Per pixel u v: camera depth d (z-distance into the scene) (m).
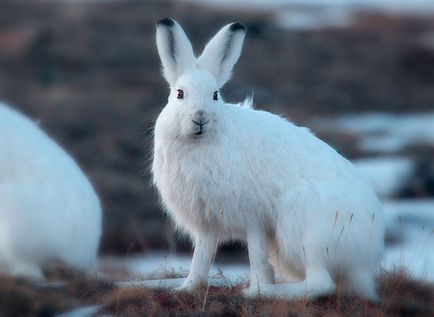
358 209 26.45
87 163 73.25
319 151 27.20
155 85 101.94
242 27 27.83
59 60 111.44
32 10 131.50
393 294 27.53
